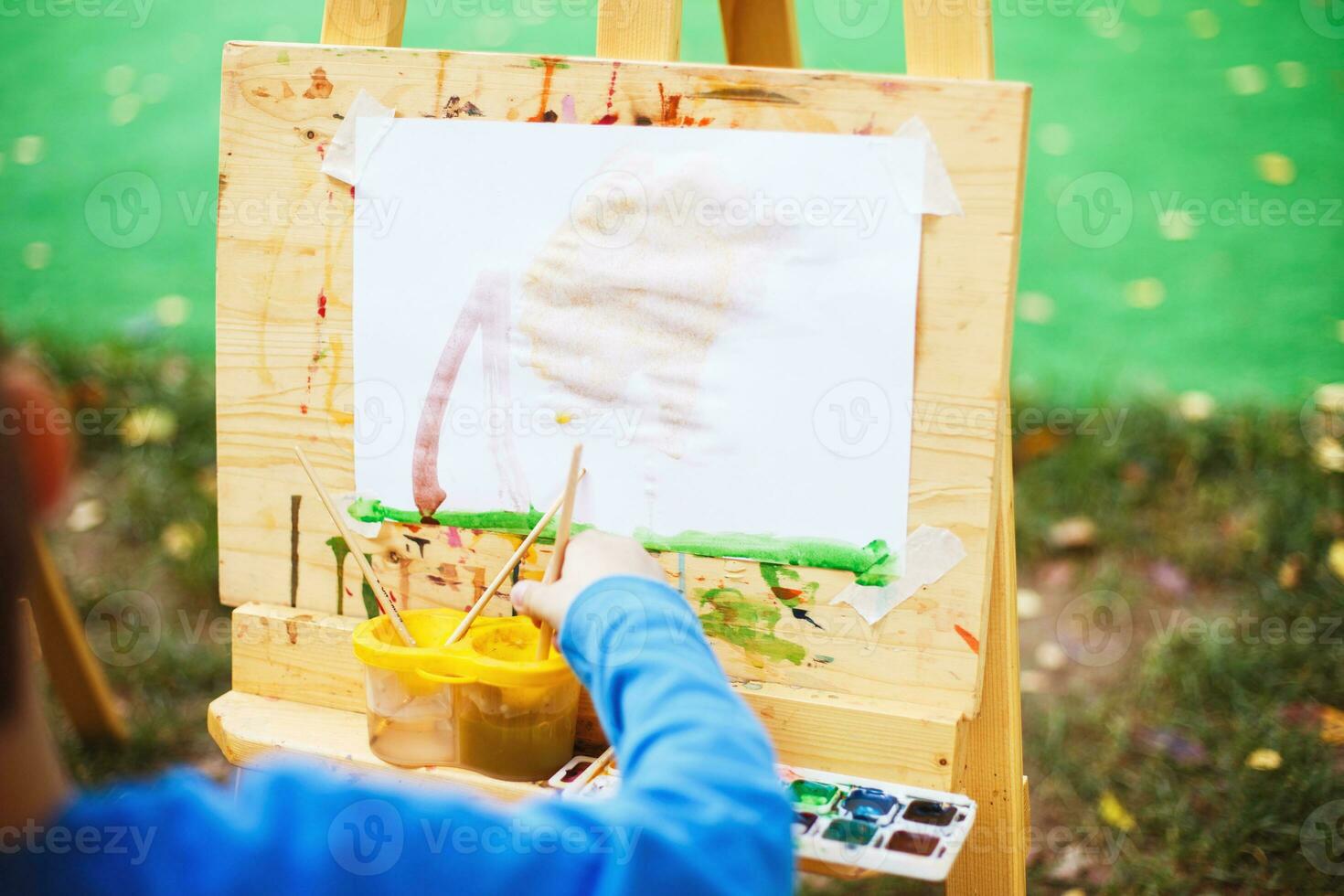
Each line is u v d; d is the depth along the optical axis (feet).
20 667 2.00
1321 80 13.08
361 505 4.25
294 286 4.20
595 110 3.79
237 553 4.44
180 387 10.30
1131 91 13.08
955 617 3.68
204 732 7.64
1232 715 7.58
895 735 3.71
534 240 3.93
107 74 13.96
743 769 2.70
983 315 3.52
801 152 3.60
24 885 2.04
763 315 3.72
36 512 2.04
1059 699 7.84
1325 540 8.78
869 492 3.70
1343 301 11.19
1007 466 3.82
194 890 2.15
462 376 4.07
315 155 4.10
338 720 4.26
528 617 3.89
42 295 11.49
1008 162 3.43
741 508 3.83
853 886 6.34
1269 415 9.80
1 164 12.91
